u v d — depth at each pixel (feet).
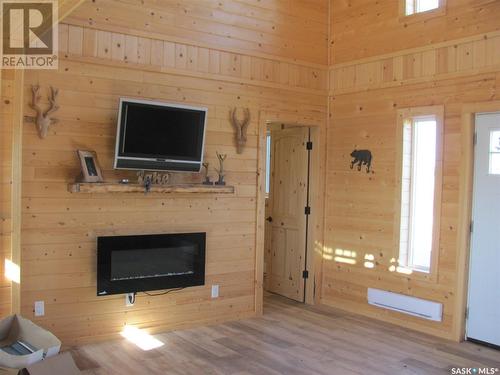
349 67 18.21
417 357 13.51
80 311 13.83
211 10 15.92
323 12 18.80
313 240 18.88
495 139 14.32
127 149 13.75
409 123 16.52
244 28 16.65
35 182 13.08
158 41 14.92
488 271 14.44
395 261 16.55
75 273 13.71
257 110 17.03
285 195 20.10
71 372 9.65
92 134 13.85
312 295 18.93
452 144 15.07
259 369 12.49
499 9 14.07
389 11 16.96
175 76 15.24
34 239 13.12
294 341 14.66
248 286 17.01
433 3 16.21
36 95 12.98
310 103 18.44
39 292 13.20
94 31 13.83
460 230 14.80
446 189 15.19
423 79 15.88
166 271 15.06
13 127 12.60
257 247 17.10
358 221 17.79
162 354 13.35
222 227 16.31
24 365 9.20
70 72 13.48
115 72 14.19
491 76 14.23
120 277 14.29
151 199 14.89
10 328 10.56
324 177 18.94
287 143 20.01
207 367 12.53
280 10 17.54
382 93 17.10
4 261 12.67
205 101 15.85
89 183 13.14
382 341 14.79
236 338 14.83
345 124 18.33
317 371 12.44
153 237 14.76
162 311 15.26
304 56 18.22
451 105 15.15
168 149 14.42
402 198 16.44
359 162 17.78
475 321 14.70
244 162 16.74
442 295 15.28
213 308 16.25
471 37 14.70
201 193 15.56
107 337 14.29
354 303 17.89
